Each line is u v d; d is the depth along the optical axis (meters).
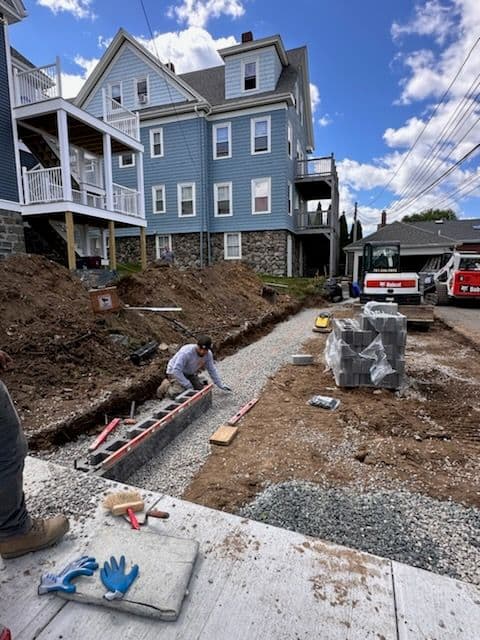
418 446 3.42
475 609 1.56
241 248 17.52
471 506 2.56
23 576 1.65
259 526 2.04
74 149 12.93
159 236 18.36
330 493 2.70
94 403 4.06
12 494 1.63
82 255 13.38
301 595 1.59
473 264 13.60
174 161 17.64
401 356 4.96
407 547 2.16
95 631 1.42
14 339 4.93
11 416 1.59
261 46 16.14
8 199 9.66
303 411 4.29
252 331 9.09
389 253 11.02
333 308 14.55
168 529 1.99
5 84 9.55
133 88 17.78
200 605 1.53
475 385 5.23
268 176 16.70
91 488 2.35
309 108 20.98
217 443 3.53
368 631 1.44
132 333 6.36
